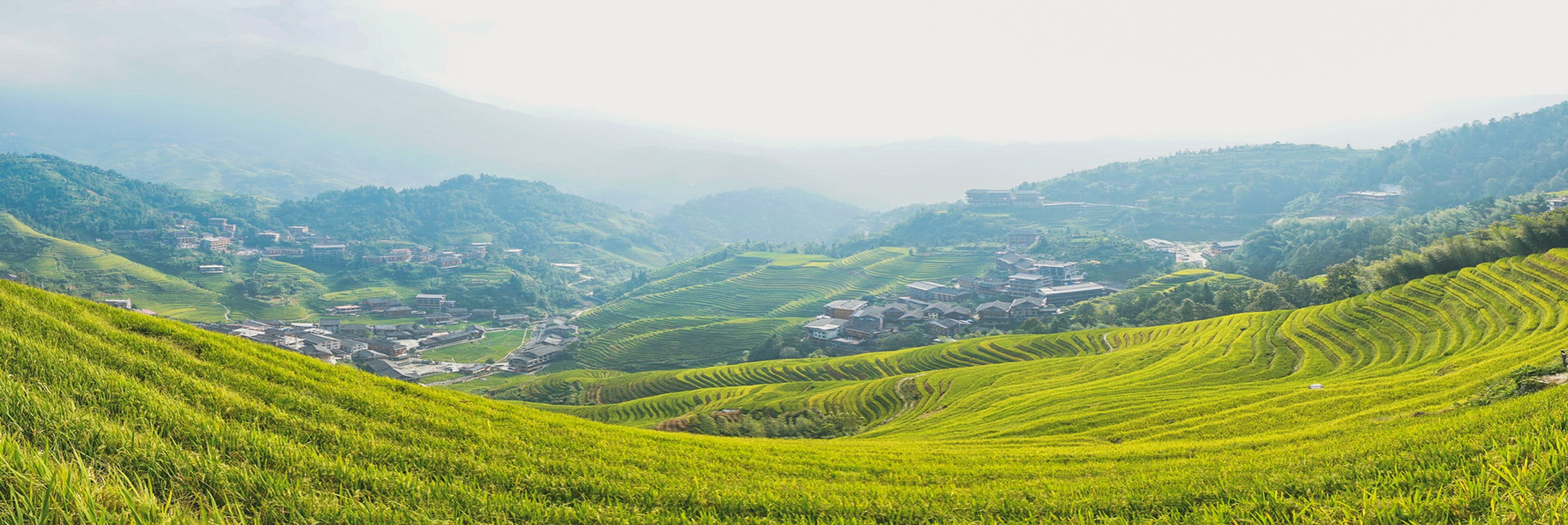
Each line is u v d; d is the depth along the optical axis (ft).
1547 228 289.33
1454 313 228.02
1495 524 33.47
